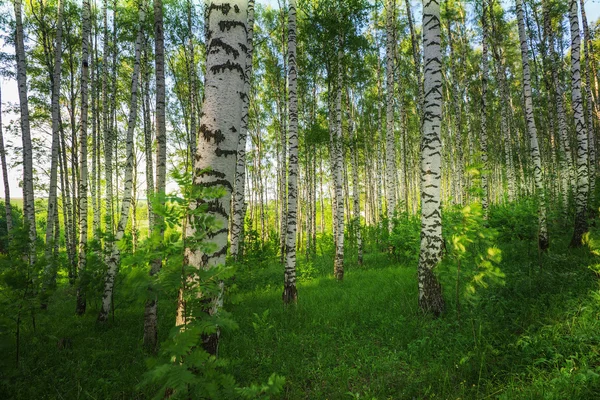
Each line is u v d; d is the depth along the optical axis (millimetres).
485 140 12078
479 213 4406
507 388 3250
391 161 13344
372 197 25859
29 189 9289
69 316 8133
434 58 5898
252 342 5219
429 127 5891
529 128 9211
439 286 5633
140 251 2256
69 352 5277
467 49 20281
